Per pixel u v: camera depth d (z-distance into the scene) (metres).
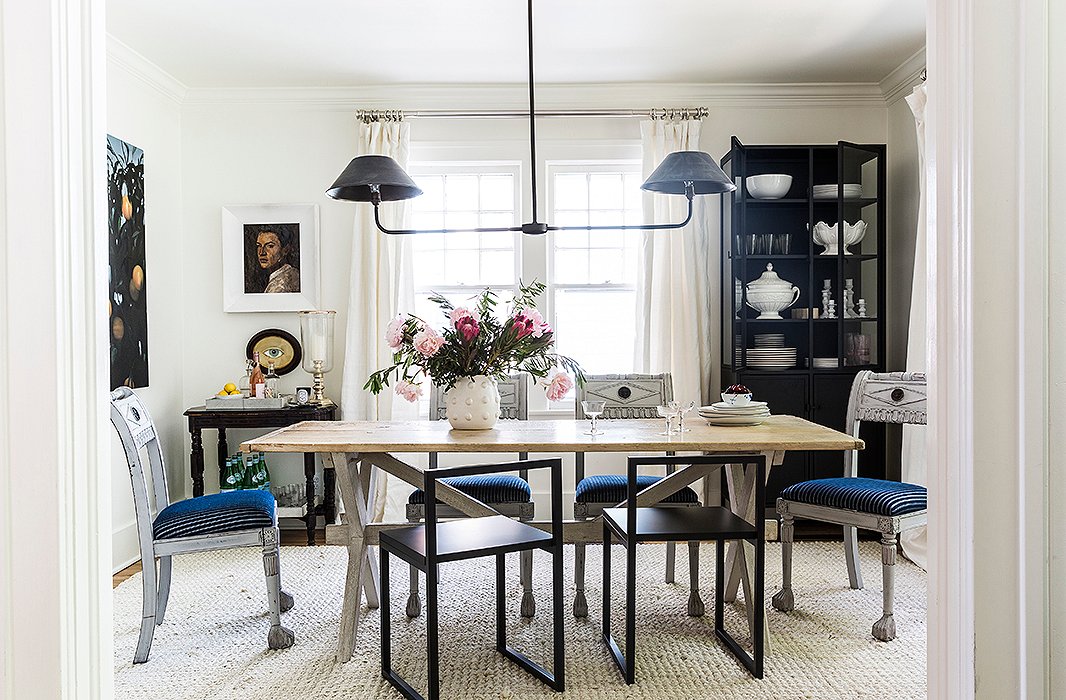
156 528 2.99
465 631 3.21
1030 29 1.06
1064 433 1.06
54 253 1.14
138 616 3.43
